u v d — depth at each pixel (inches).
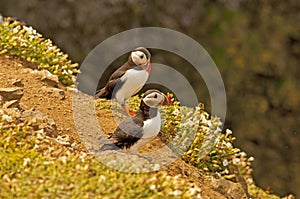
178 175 422.6
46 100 498.0
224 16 909.8
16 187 374.6
